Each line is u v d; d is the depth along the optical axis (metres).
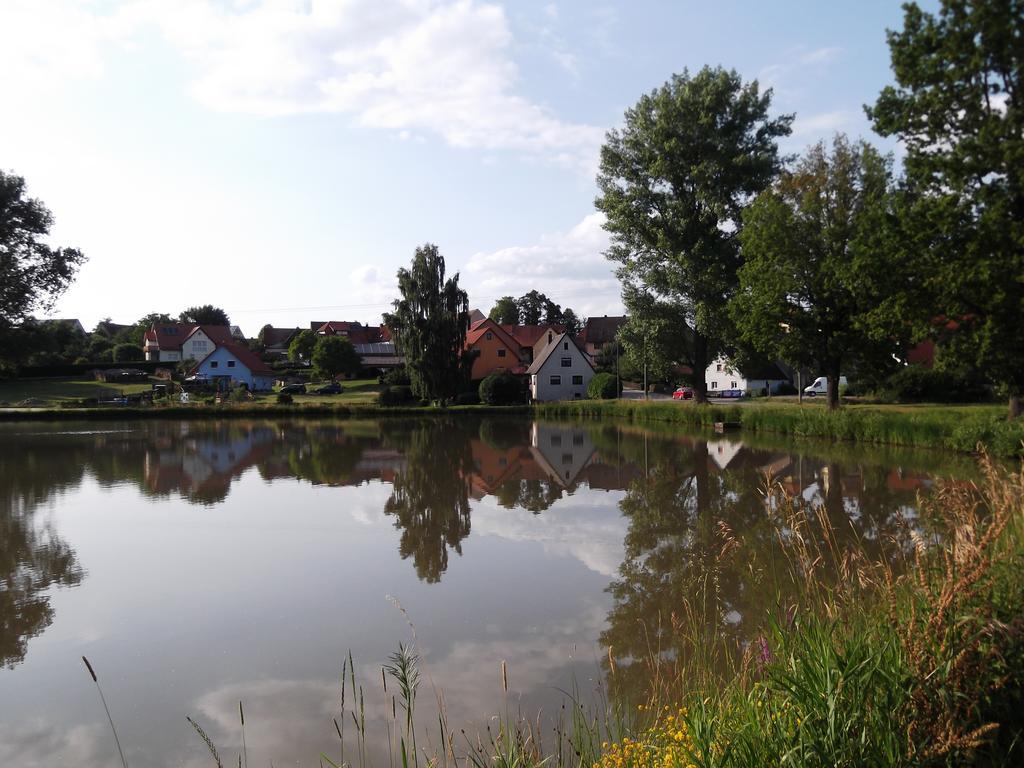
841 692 3.73
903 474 20.19
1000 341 20.77
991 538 4.03
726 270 38.53
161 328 102.94
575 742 5.70
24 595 11.12
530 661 8.03
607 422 47.91
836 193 32.59
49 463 27.86
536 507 17.83
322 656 8.48
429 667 7.98
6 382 72.88
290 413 53.66
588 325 98.31
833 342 31.86
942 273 20.84
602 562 12.30
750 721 3.99
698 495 18.45
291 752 6.23
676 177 39.41
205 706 7.27
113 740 6.63
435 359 58.12
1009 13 18.64
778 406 41.03
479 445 33.91
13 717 7.15
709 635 8.22
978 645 3.71
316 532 15.32
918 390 44.81
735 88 39.09
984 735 3.48
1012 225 19.22
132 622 9.87
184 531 15.57
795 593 8.71
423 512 17.42
